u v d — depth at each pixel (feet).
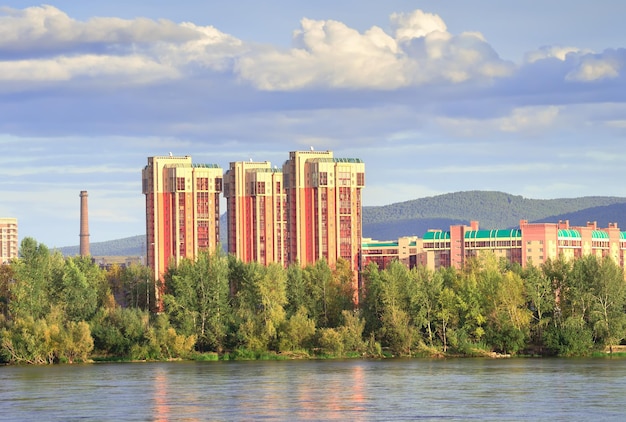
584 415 595.47
